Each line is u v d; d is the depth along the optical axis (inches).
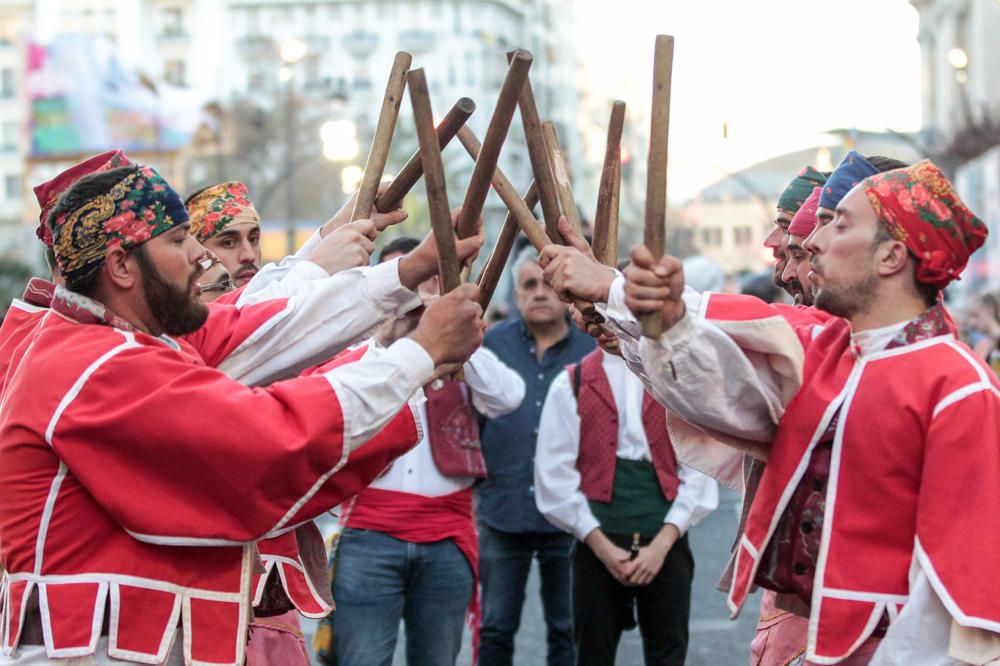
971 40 1670.8
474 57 2960.1
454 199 1785.2
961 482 110.7
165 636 114.7
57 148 1350.9
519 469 222.2
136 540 114.8
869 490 115.1
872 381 116.7
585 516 197.2
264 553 145.8
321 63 2982.3
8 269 1363.2
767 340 117.4
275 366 131.4
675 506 195.6
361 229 136.9
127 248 117.9
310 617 146.6
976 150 1219.2
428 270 130.3
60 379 114.3
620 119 131.6
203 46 2829.7
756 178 2164.1
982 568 108.7
